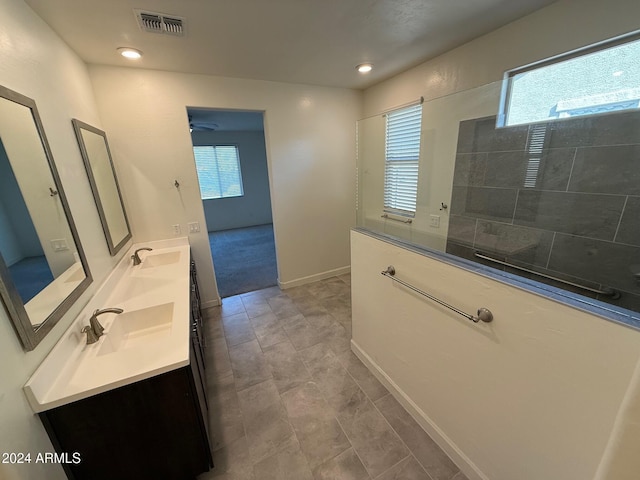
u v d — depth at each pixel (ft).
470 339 3.77
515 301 3.07
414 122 6.57
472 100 5.65
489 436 3.76
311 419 5.33
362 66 8.14
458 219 6.09
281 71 8.32
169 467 3.99
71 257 4.30
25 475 2.74
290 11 5.09
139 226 8.36
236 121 17.01
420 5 5.09
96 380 3.31
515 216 5.15
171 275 6.47
